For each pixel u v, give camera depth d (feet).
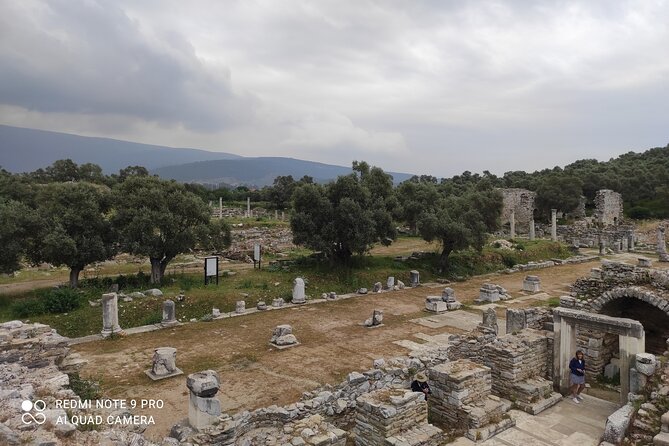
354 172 142.20
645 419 40.22
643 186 277.23
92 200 106.32
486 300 107.55
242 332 80.59
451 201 156.35
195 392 44.60
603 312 59.52
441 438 41.34
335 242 124.88
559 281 134.31
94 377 59.57
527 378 53.47
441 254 146.92
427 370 51.24
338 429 38.83
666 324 61.31
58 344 46.96
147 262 149.28
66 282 113.70
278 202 291.79
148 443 31.81
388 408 39.01
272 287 110.11
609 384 57.11
